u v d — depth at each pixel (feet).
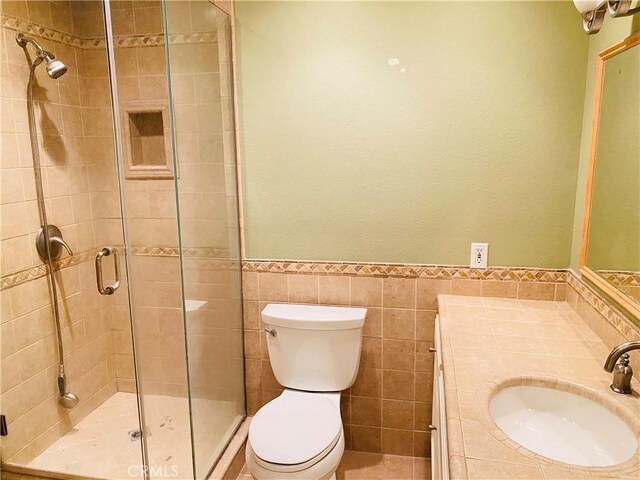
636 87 4.39
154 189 7.63
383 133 6.63
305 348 6.86
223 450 7.07
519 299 6.67
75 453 7.16
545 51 6.06
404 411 7.43
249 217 7.27
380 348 7.29
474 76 6.26
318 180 6.94
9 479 6.75
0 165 6.37
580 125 6.16
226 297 7.06
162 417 7.88
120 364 8.48
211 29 6.35
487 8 6.07
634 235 4.35
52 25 7.03
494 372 4.34
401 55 6.38
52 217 7.23
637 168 4.32
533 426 4.21
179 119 5.68
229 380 7.27
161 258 7.82
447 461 3.60
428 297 6.98
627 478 2.94
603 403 3.92
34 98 6.82
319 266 7.19
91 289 8.07
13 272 6.62
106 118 7.63
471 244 6.72
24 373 6.88
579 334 5.32
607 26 5.30
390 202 6.82
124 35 7.28
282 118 6.84
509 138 6.34
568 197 6.36
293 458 5.43
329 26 6.47
